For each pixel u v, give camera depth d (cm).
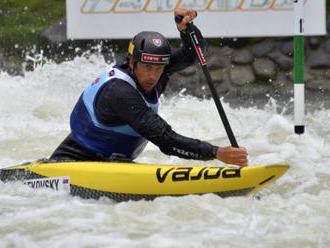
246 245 1397
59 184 1750
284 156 2336
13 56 4097
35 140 2675
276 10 3691
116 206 1650
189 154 1659
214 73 3812
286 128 2844
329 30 3847
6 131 2817
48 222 1549
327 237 1455
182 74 3812
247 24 3709
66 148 1817
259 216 1585
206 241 1416
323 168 2097
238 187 1641
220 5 3709
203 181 1664
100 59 3850
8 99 3306
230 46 3897
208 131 2878
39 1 4319
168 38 3850
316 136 2688
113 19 3797
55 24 4162
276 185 1891
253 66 3809
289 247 1395
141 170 1705
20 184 1800
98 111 1712
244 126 2966
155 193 1686
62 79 3634
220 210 1606
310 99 3631
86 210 1628
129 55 1681
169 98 3531
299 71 2605
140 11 3772
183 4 3731
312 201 1730
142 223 1541
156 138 1652
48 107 3206
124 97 1653
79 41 4028
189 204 1631
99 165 1734
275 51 3834
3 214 1614
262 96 3706
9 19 4266
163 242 1412
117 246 1394
